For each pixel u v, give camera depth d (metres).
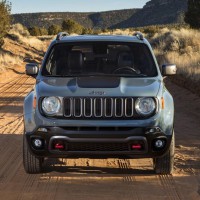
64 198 7.10
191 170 8.71
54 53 9.07
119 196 7.21
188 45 41.66
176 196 7.21
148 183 7.89
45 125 7.57
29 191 7.46
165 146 7.69
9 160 9.57
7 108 17.47
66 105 7.59
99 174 8.45
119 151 7.56
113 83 7.91
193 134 12.20
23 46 62.09
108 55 9.02
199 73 23.41
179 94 20.47
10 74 33.34
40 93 7.71
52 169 8.78
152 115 7.59
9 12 48.94
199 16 45.16
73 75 8.62
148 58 8.96
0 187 7.69
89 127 7.50
